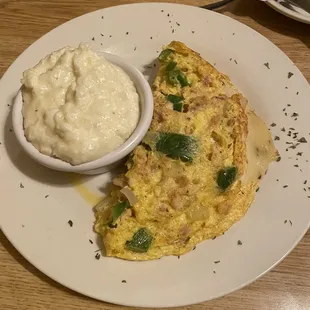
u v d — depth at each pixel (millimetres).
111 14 333
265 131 293
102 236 257
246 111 301
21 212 263
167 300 234
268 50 320
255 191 274
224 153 271
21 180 275
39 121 250
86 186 278
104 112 248
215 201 263
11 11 357
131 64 302
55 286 253
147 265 249
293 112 298
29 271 258
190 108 279
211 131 276
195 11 335
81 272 243
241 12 364
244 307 248
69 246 253
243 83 313
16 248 250
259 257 248
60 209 269
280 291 253
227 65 319
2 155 282
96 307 247
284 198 269
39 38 329
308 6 346
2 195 268
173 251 251
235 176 265
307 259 262
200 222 258
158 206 254
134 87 276
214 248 254
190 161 263
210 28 330
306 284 255
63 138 243
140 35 329
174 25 332
